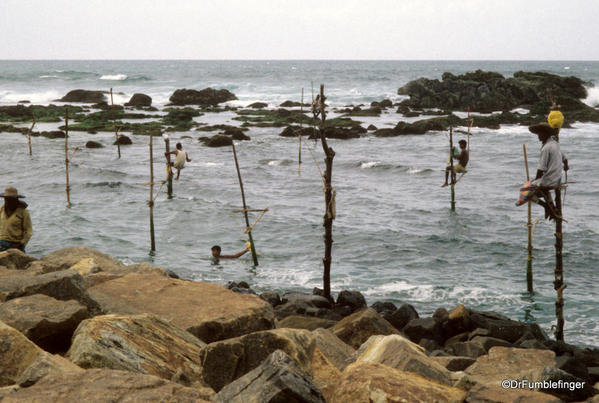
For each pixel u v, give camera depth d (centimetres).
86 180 2972
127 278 762
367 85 11212
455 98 7319
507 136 4991
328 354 638
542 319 1252
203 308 659
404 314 1112
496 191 2784
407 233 1972
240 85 10325
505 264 1658
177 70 18150
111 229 1992
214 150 4278
